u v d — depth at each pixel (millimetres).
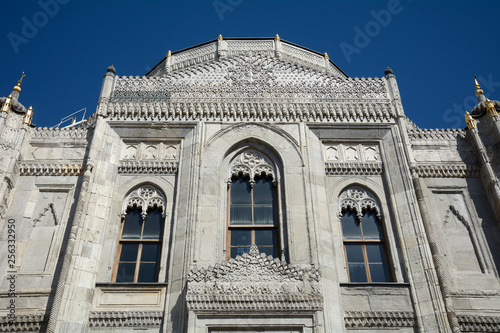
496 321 17328
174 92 23094
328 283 17625
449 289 18203
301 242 18594
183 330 16219
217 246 18656
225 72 24062
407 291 17734
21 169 21125
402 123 22234
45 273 18219
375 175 21250
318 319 16047
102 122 21953
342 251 19125
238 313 16125
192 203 19422
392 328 17031
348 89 23469
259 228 19688
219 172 20688
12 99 22328
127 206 20297
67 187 20766
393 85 23641
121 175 20922
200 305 16188
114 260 18797
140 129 22047
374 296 17609
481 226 20031
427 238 18703
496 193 20172
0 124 21203
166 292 17484
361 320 17094
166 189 20516
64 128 22609
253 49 32250
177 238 18766
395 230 19531
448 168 21578
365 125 22359
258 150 21766
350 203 20656
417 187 20109
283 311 16141
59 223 19688
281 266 17094
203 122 22125
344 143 22203
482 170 21312
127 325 16844
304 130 22016
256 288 16531
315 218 19203
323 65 33156
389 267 18969
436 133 22750
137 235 19594
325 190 20469
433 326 16734
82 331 16516
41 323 16922
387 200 20484
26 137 21922
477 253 19375
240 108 22484
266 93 23156
